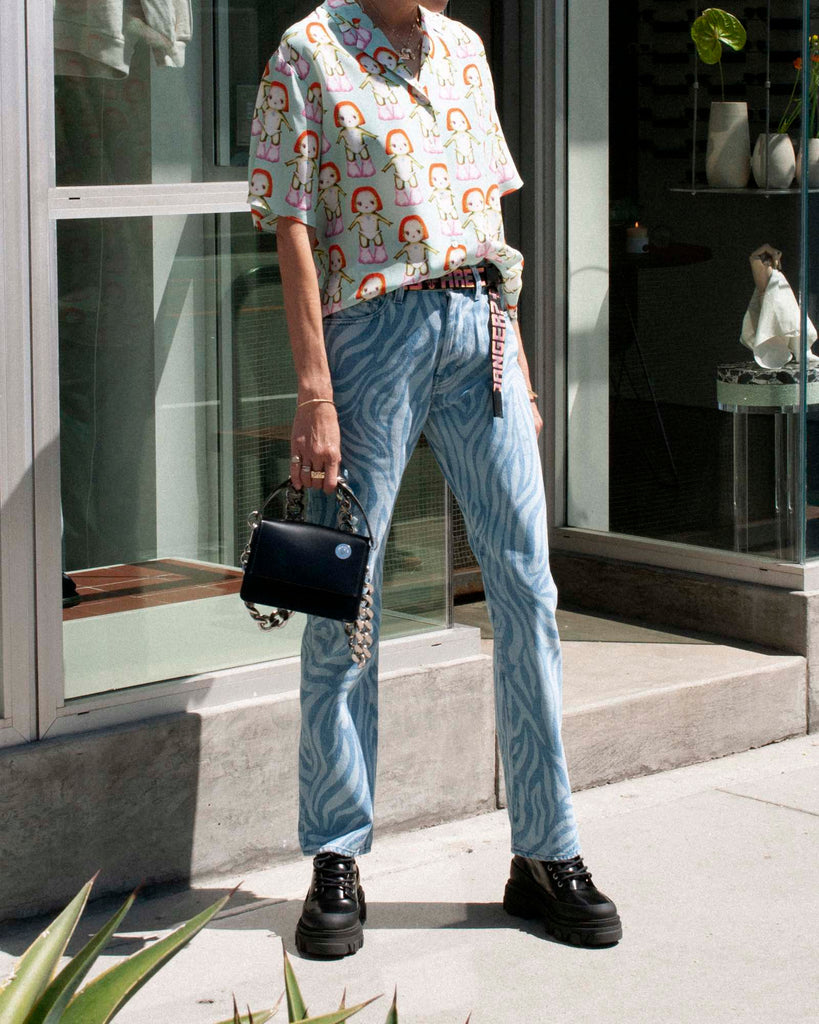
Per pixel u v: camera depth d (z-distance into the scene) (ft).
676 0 13.64
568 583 15.12
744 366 13.34
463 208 8.40
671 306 13.96
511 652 8.94
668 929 9.11
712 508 13.80
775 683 12.78
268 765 9.90
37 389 8.88
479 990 8.29
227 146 9.90
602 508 14.90
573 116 14.57
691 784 11.76
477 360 8.57
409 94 8.23
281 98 8.07
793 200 12.94
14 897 8.92
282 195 8.12
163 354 9.73
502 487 8.75
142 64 9.36
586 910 8.80
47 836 9.00
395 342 8.34
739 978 8.46
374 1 8.21
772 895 9.62
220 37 9.75
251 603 8.15
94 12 9.05
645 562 14.48
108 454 9.49
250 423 10.24
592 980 8.43
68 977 4.25
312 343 8.20
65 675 9.30
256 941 8.92
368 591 8.35
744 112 13.24
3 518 8.79
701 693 12.22
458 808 10.87
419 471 10.77
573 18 14.46
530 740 8.93
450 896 9.58
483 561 9.02
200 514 10.01
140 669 9.66
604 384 14.70
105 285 9.37
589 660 12.94
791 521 13.17
